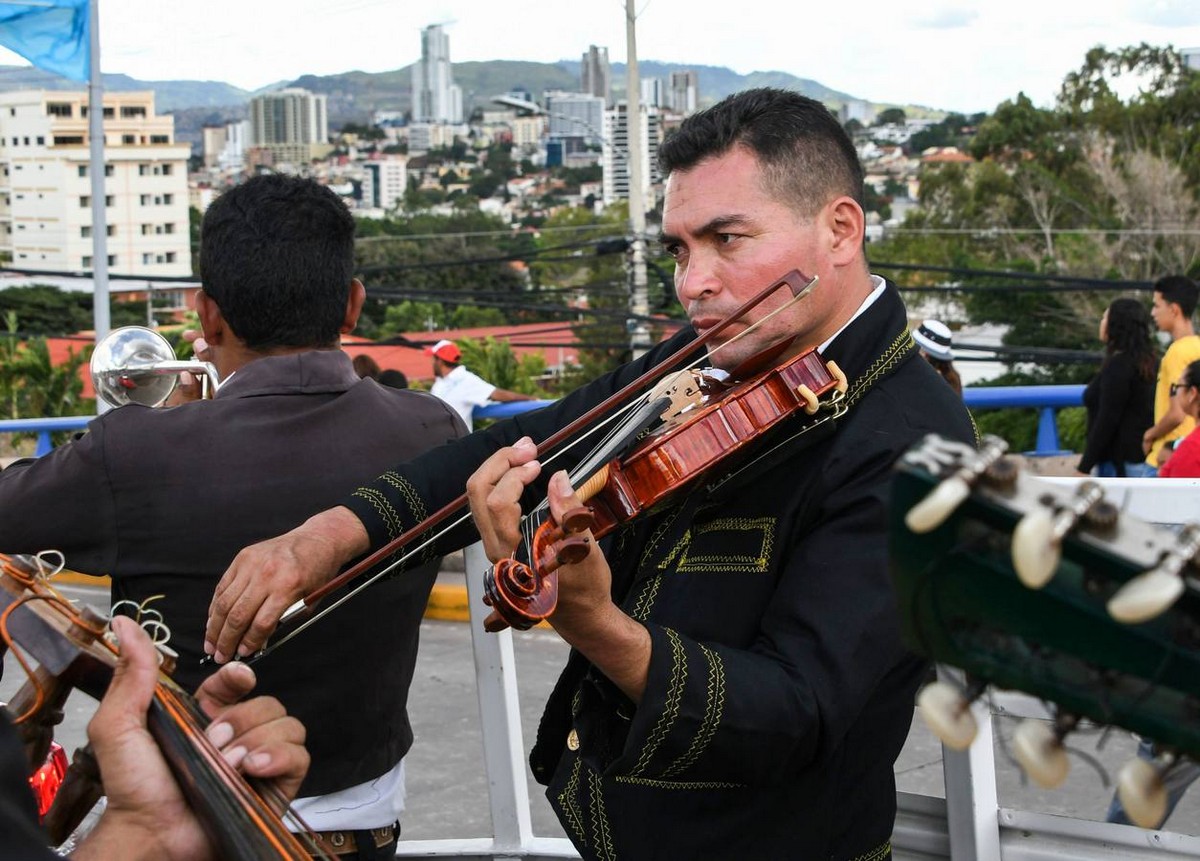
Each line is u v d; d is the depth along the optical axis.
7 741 1.04
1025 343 32.97
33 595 1.36
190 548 2.12
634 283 19.39
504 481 1.54
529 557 1.56
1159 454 6.63
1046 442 8.14
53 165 72.75
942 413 1.85
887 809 1.88
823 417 1.78
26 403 25.55
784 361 1.88
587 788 1.90
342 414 2.23
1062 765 0.94
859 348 1.84
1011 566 0.87
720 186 1.81
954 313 34.97
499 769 2.66
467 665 5.63
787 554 1.78
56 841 1.37
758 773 1.64
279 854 1.12
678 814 1.81
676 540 1.88
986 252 35.44
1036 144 37.00
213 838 1.18
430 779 4.41
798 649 1.66
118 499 2.11
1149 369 6.90
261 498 2.14
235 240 2.21
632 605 1.92
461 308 38.53
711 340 1.85
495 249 38.12
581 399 2.21
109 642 1.34
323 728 2.17
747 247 1.81
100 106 17.36
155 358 2.37
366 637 2.18
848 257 1.85
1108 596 0.85
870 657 1.65
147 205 74.44
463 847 2.69
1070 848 2.14
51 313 39.34
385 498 2.06
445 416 2.42
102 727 1.22
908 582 0.90
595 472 1.76
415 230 43.34
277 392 2.19
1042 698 0.93
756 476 1.79
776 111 1.83
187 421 2.14
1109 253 32.88
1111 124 36.34
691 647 1.60
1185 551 0.82
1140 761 0.92
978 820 2.15
